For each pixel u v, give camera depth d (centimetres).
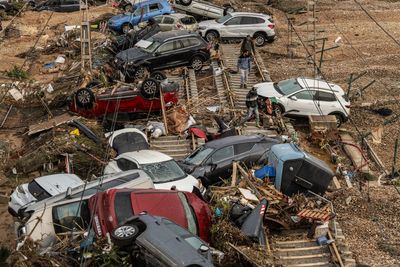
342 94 2588
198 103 2612
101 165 1950
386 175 2169
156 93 2445
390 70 3206
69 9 4556
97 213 1354
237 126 2359
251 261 1374
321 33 4000
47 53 3534
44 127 2270
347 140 2469
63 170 1973
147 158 1820
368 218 1772
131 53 2920
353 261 1484
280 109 2528
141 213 1309
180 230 1263
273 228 1617
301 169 1738
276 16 4522
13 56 3478
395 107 2778
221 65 3064
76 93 2384
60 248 1333
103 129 2291
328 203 1722
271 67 3281
